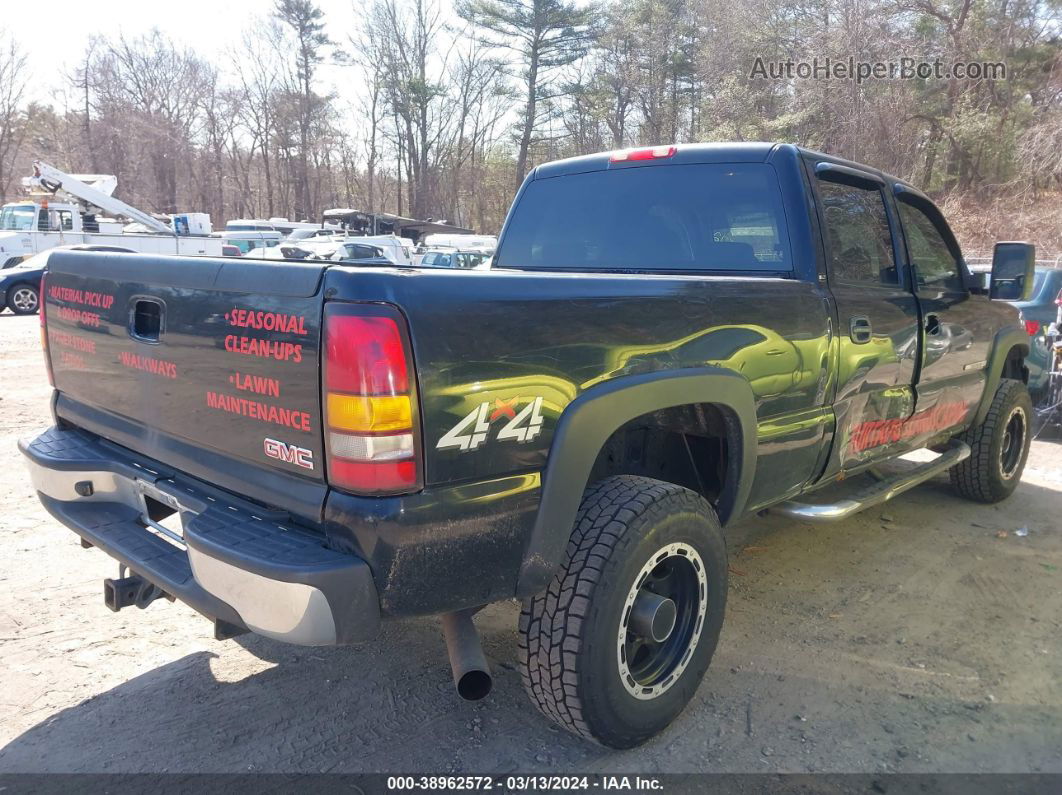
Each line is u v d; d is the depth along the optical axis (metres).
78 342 3.08
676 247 3.78
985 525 5.04
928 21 30.56
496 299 2.22
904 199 4.19
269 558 2.11
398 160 62.94
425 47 59.62
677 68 48.88
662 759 2.69
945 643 3.52
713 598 2.84
